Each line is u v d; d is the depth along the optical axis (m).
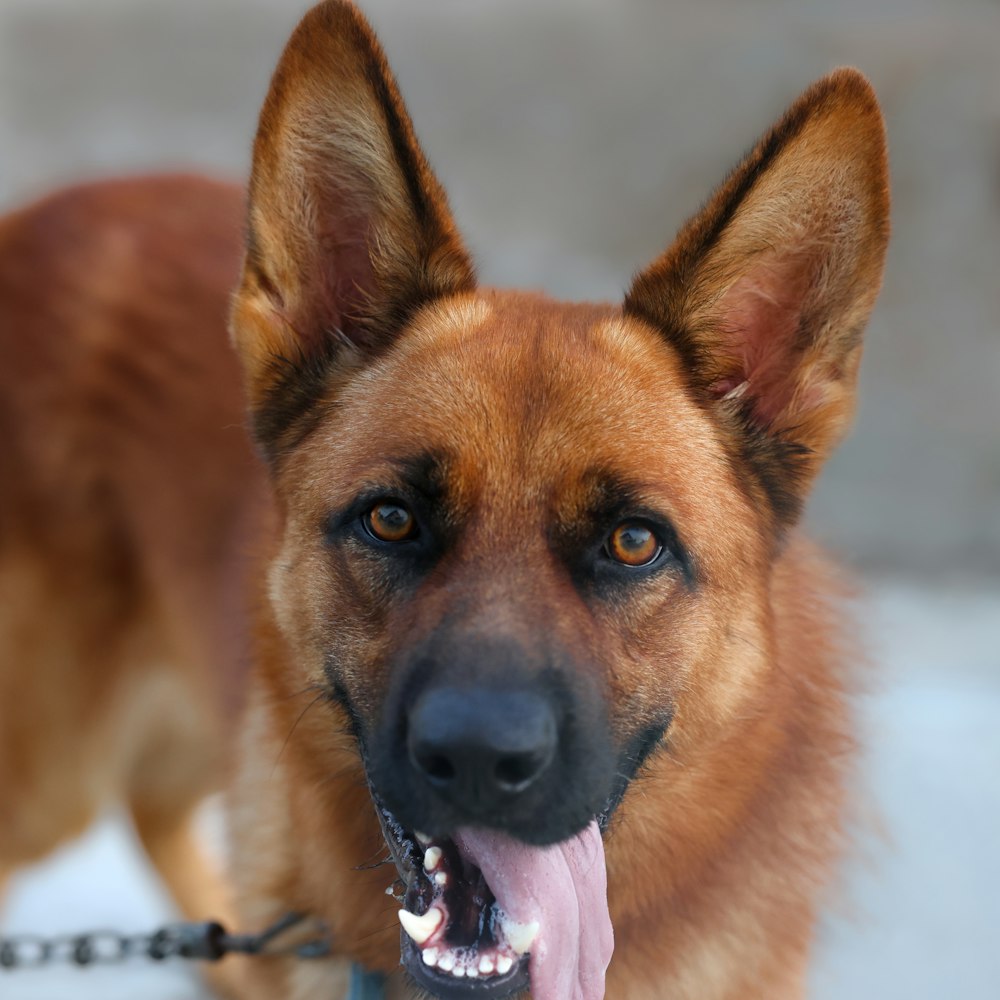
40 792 1.04
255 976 0.90
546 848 0.78
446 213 0.84
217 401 1.01
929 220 2.81
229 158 3.13
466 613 0.76
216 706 1.00
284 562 0.83
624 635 0.79
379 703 0.78
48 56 3.72
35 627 1.02
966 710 1.45
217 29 3.94
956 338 2.52
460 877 0.78
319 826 0.85
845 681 0.88
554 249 2.78
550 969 0.77
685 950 0.84
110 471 1.04
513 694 0.74
